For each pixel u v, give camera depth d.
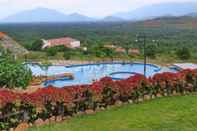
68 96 16.22
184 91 21.84
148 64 79.31
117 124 15.09
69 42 122.12
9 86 25.81
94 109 17.31
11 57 28.03
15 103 14.54
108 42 137.38
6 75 25.44
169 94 21.22
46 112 15.53
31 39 162.75
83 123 15.36
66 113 16.22
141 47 100.56
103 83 17.95
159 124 15.02
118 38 165.00
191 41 147.00
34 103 15.09
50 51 97.94
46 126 14.94
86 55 94.56
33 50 111.62
